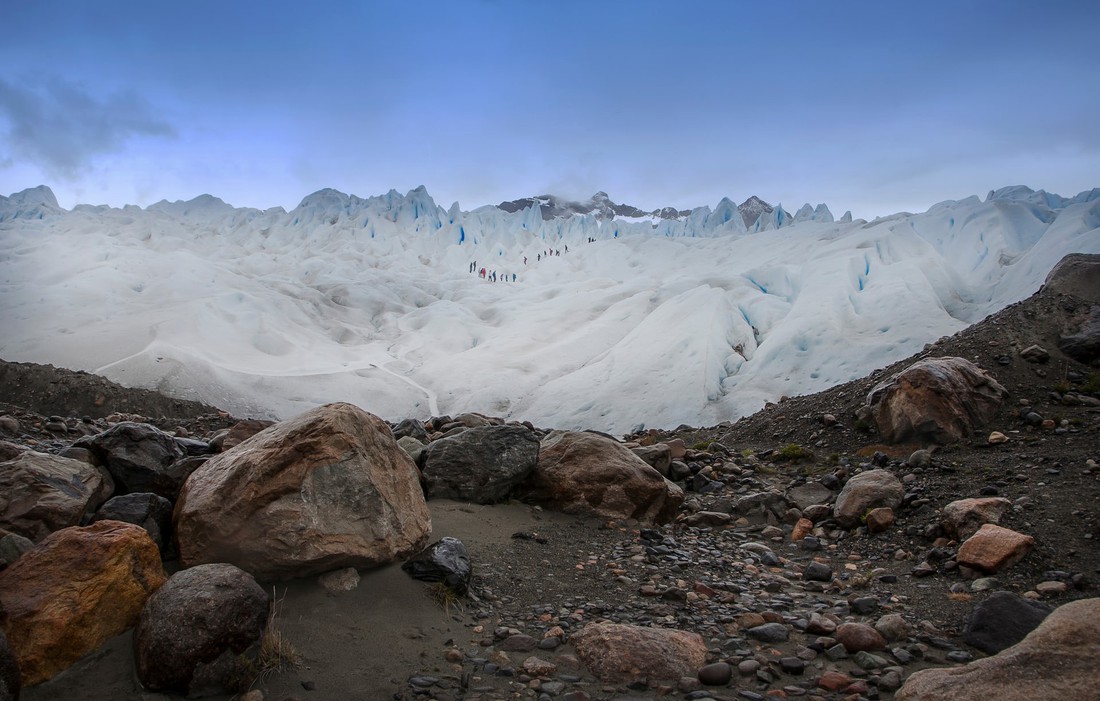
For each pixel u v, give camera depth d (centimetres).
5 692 334
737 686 435
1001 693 353
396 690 412
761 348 7331
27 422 1149
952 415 1006
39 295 11181
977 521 698
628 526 803
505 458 823
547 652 476
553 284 14988
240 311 10706
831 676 437
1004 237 8531
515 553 671
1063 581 583
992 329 1273
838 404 1244
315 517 512
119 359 8738
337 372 9356
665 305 8988
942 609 559
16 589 400
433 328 11919
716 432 1390
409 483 609
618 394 7319
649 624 530
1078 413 998
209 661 393
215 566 438
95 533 443
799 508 895
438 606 526
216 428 1409
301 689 402
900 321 6738
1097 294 1314
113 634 418
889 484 838
